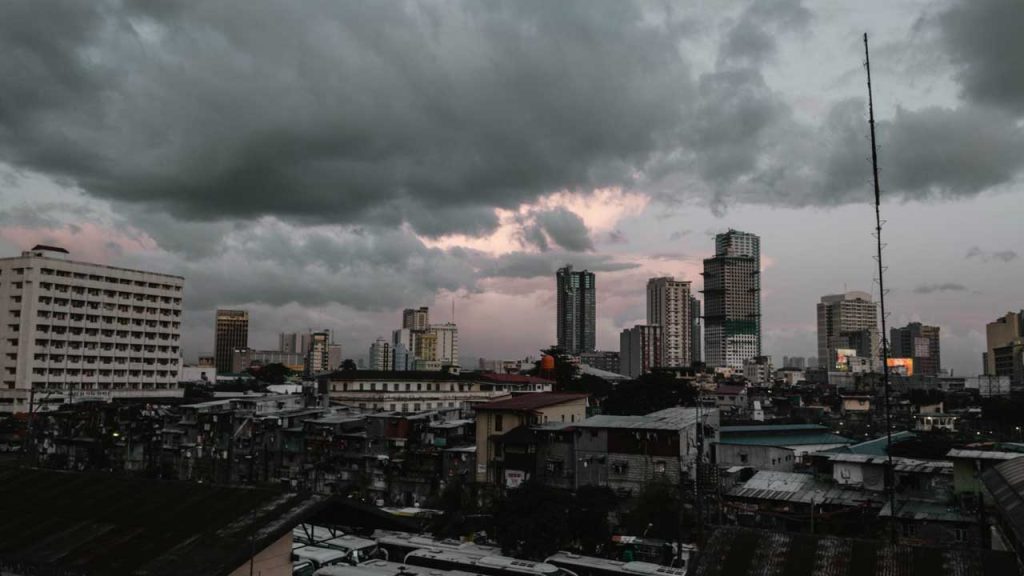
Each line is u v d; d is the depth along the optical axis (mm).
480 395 139875
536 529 49781
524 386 145625
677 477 65812
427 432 82812
